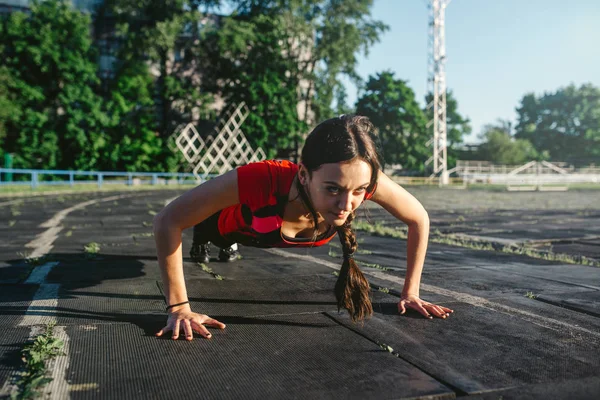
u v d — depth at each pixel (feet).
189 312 8.47
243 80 136.56
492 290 11.51
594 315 9.41
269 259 16.02
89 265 14.60
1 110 103.09
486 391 5.96
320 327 8.52
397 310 9.62
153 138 125.90
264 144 139.54
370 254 17.63
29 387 5.87
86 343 7.60
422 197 70.85
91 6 143.23
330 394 5.85
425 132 175.11
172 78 129.70
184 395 5.82
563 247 20.68
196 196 8.00
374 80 174.70
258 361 6.92
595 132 269.03
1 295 10.70
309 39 145.07
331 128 6.66
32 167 112.57
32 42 115.24
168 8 132.16
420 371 6.56
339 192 6.73
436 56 148.36
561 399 5.76
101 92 129.08
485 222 32.09
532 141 282.36
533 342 7.77
